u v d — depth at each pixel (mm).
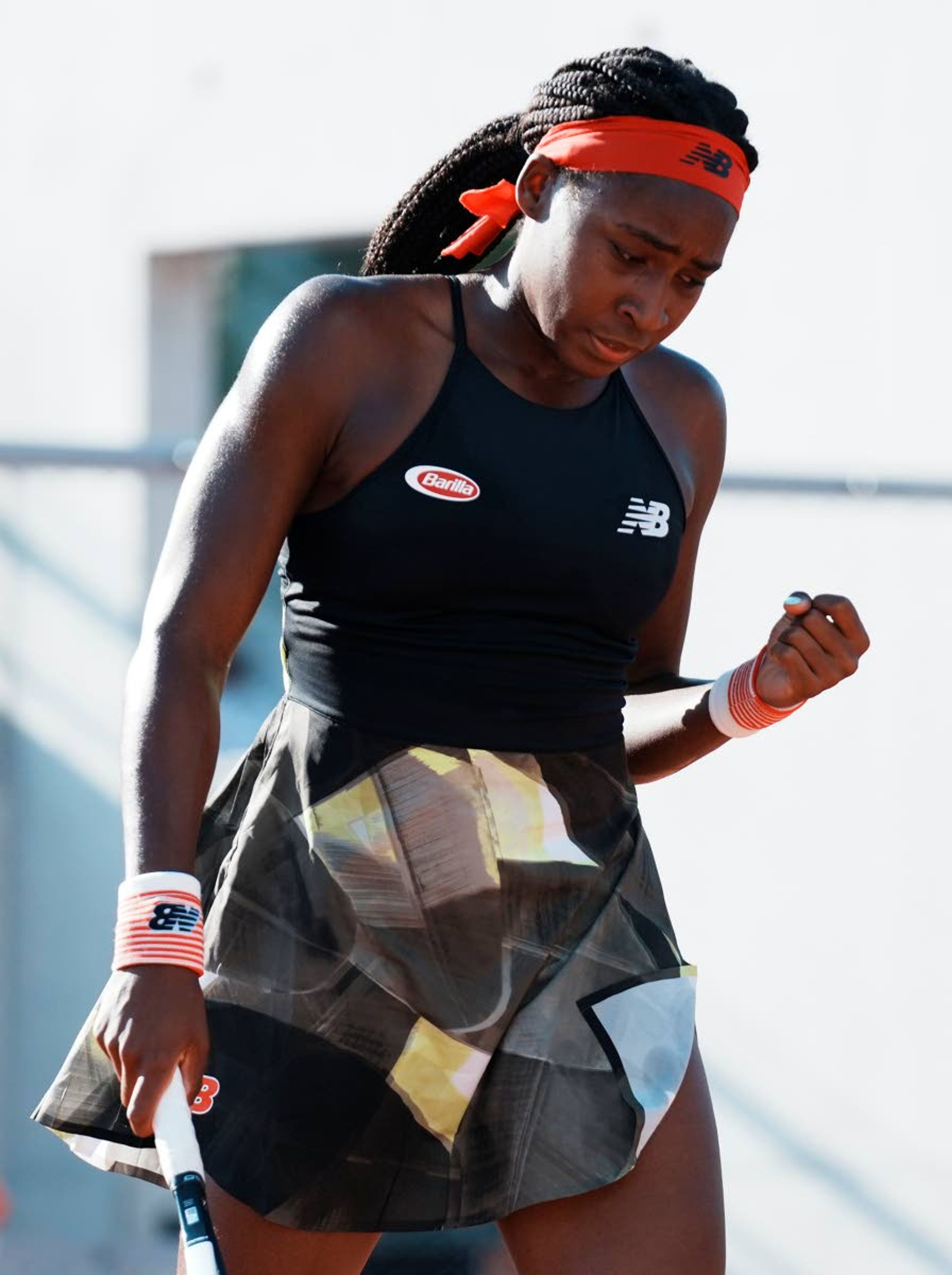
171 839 6840
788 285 17578
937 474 16109
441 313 7676
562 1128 7547
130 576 17438
